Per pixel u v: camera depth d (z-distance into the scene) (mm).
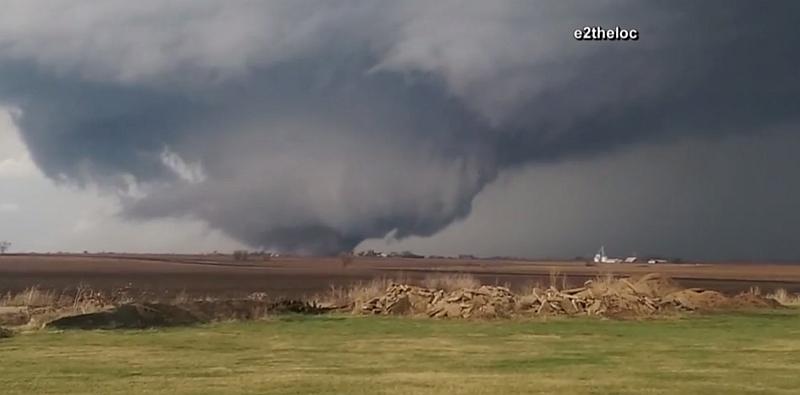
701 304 32781
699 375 15188
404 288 32094
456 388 13633
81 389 13422
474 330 24016
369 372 15398
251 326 24922
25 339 20453
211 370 15531
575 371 15695
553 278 43281
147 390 13352
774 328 24938
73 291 45406
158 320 24469
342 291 36594
